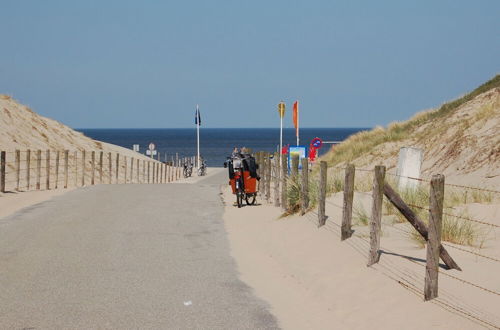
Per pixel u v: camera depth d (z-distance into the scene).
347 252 10.78
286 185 17.67
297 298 9.13
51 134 44.91
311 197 15.80
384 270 9.28
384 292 8.45
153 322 7.94
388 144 29.30
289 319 8.13
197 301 8.95
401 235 11.37
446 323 6.99
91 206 19.48
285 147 32.66
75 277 10.23
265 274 10.63
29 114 45.75
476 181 18.19
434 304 7.59
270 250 12.62
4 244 12.97
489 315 6.97
